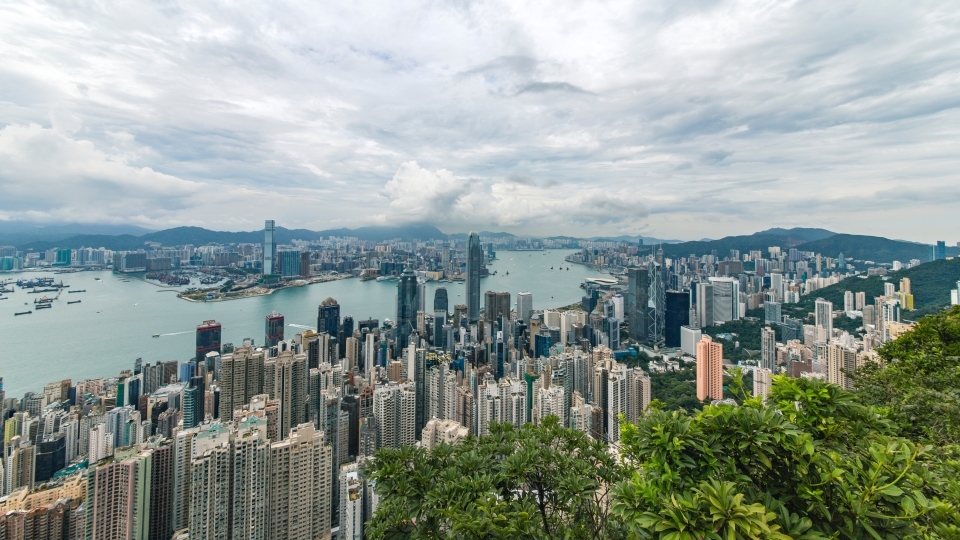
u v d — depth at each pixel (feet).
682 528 8.81
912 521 9.70
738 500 8.66
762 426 10.45
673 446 10.57
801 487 9.81
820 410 11.30
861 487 9.60
